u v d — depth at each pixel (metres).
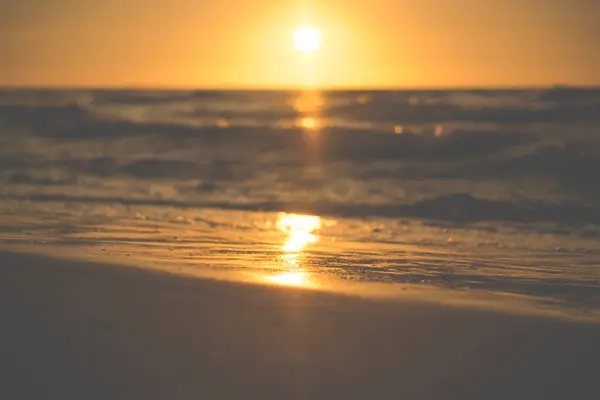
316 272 7.23
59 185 15.30
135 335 4.37
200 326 4.61
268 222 10.98
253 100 58.66
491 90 55.62
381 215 11.98
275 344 4.30
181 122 35.75
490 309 5.56
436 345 4.45
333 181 17.23
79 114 38.66
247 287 5.90
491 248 8.88
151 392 3.56
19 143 26.77
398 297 5.99
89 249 8.11
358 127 31.70
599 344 4.57
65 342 4.20
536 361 4.23
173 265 7.17
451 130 28.33
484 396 3.71
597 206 12.76
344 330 4.66
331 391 3.66
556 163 19.36
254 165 20.67
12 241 8.69
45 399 3.46
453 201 13.59
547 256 8.39
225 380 3.73
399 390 3.72
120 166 19.53
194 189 15.09
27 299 5.16
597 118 31.06
